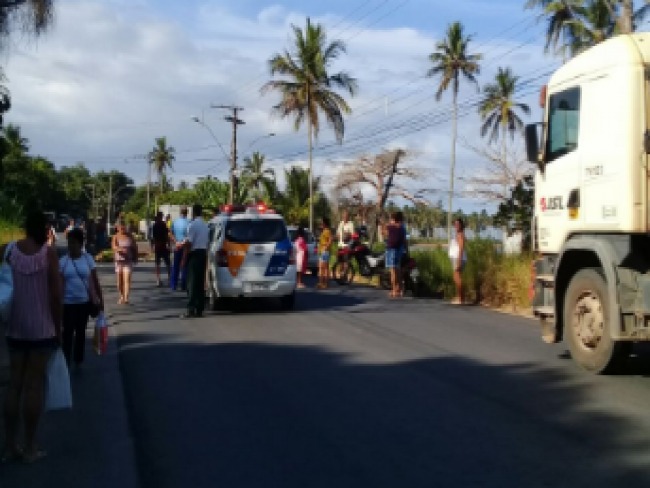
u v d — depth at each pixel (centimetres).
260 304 1245
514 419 527
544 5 2539
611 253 619
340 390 623
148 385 653
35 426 459
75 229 723
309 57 3027
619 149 613
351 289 1551
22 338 452
